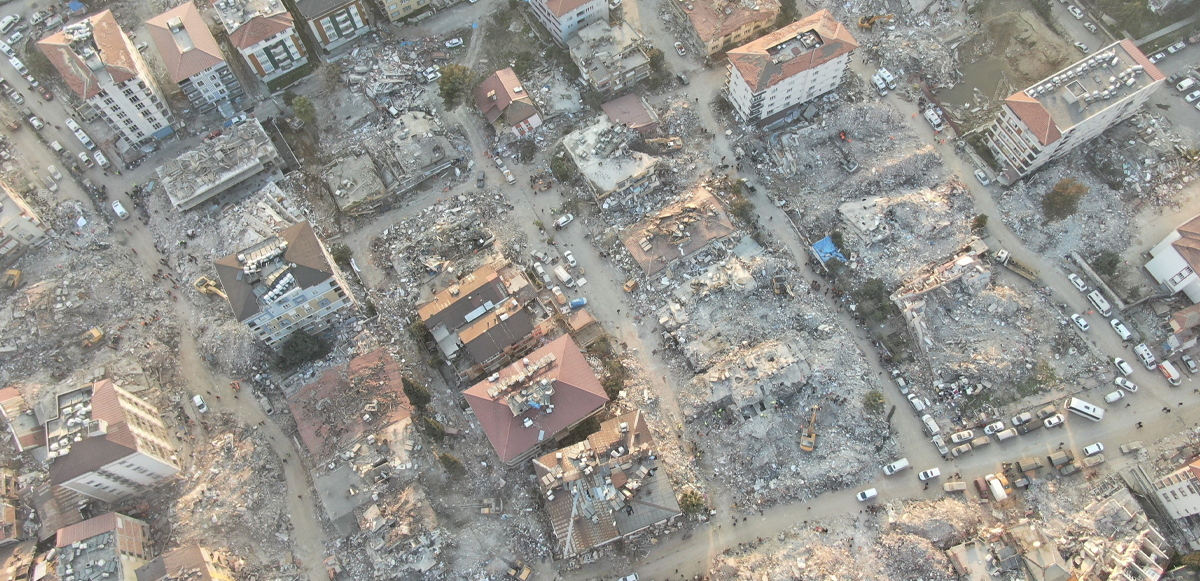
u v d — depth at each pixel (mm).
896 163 138500
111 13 143500
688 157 142125
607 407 120125
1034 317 125625
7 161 142625
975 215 135500
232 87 147500
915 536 108750
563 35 149875
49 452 104000
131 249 136125
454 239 135000
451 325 124438
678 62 151125
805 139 142875
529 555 112188
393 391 119500
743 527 113125
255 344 125375
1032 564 103938
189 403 123688
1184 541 106625
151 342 126500
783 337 125062
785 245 134000
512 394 112750
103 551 103250
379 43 154250
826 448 116875
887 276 129250
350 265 133625
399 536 108812
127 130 141000
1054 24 150750
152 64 149250
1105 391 119062
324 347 126625
